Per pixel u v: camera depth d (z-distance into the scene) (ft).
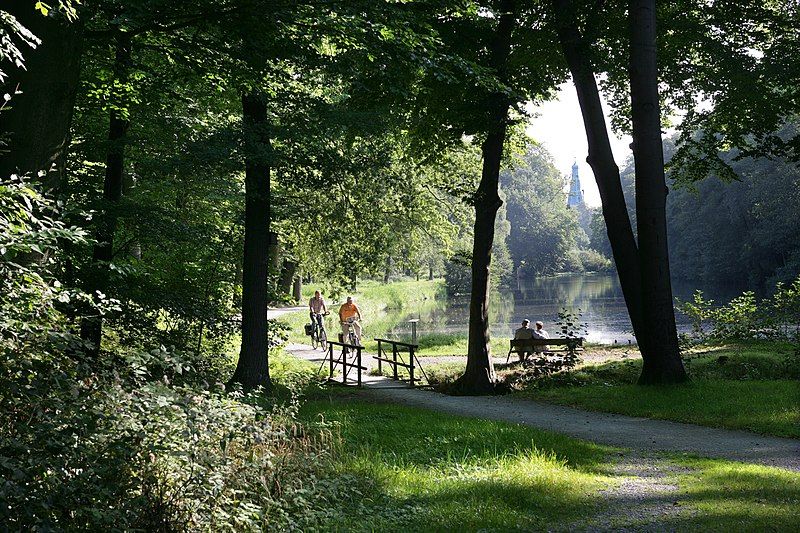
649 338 48.67
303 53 37.11
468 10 36.45
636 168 49.34
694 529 18.28
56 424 14.35
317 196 57.67
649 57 48.98
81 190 39.88
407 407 42.16
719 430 35.42
